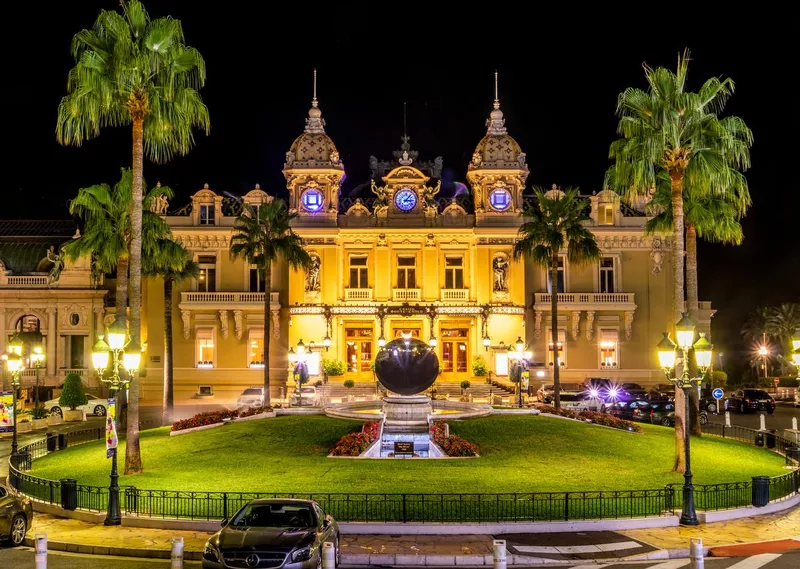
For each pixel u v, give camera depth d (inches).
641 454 1448.1
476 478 1193.4
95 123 1259.8
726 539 902.4
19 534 879.7
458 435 1547.7
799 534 933.2
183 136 1306.6
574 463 1352.1
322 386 2596.0
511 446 1480.1
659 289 2832.2
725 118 1455.5
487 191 2755.9
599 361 2805.1
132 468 1267.2
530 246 2073.1
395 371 1646.2
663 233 1839.3
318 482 1160.8
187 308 2763.3
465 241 2770.7
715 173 1285.7
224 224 2810.0
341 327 2741.1
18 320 2903.5
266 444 1494.8
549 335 2792.8
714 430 1959.9
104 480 1221.7
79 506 1046.4
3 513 853.8
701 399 2471.7
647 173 1315.2
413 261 2780.5
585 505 1015.0
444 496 1054.4
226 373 2778.1
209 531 930.7
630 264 2834.6
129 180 1780.3
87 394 2519.7
